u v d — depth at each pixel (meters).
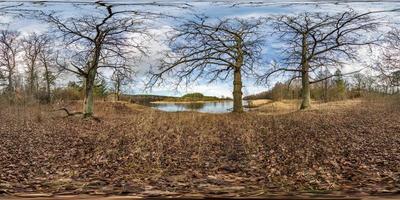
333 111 33.88
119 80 35.03
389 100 40.44
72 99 52.19
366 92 47.66
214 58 37.25
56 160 13.37
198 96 50.75
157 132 20.66
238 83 37.41
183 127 22.69
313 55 39.03
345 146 15.25
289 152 14.30
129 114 36.91
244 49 37.47
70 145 16.95
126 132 21.06
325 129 21.59
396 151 13.69
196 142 17.31
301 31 38.28
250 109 43.22
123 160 13.23
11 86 47.75
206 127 23.00
